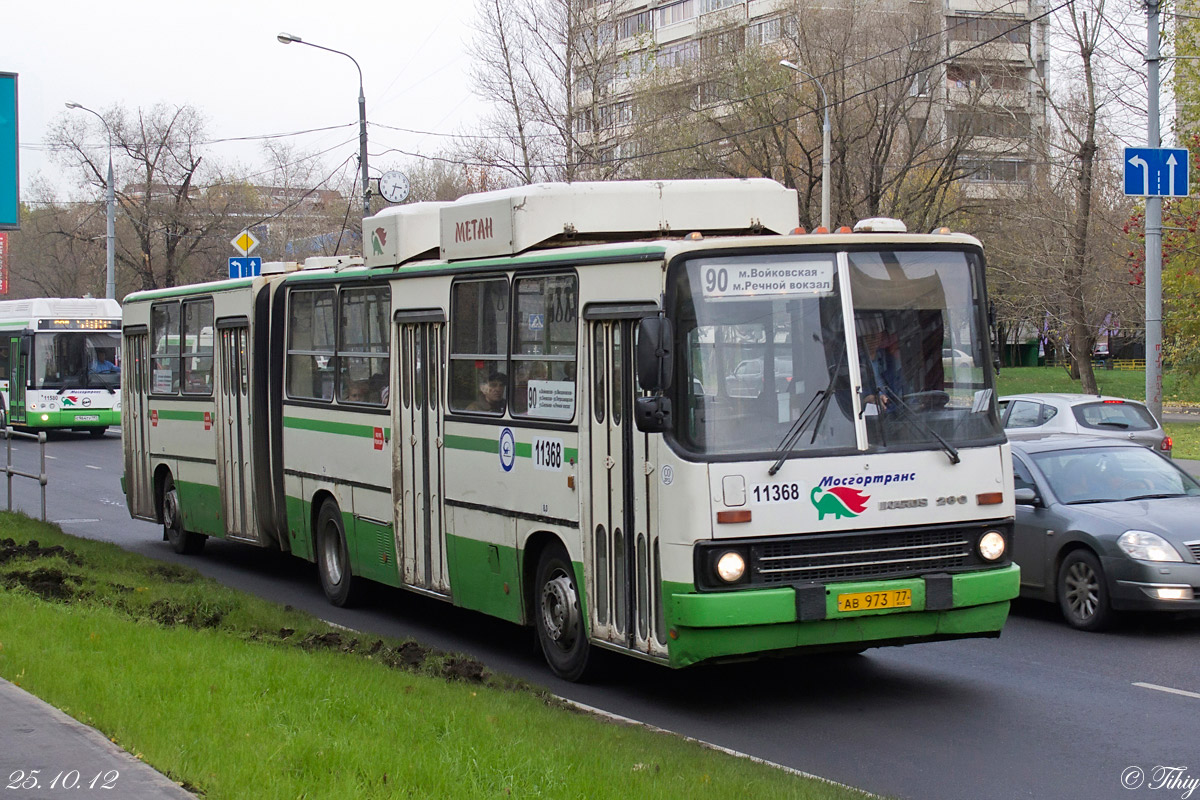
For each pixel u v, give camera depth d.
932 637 8.18
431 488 10.66
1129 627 11.03
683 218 9.77
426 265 10.74
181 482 15.72
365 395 11.70
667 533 7.83
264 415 13.67
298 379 12.98
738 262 8.00
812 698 8.70
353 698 7.06
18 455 31.62
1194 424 38.00
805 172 40.91
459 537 10.27
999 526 8.34
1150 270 21.75
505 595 9.73
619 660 9.16
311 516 12.78
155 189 57.19
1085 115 37.34
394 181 28.72
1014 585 8.28
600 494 8.52
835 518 7.89
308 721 6.53
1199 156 32.03
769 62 40.59
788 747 7.47
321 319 12.54
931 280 8.40
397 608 12.48
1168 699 8.52
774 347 7.98
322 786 5.38
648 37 45.19
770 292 8.03
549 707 7.73
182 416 15.55
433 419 10.60
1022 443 12.08
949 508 8.18
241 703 6.83
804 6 40.66
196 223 57.16
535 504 9.24
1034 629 10.99
